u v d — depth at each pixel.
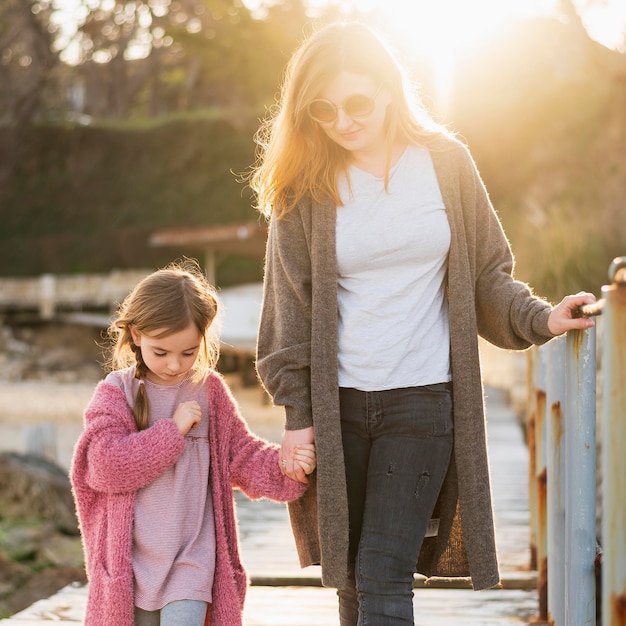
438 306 2.29
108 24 31.31
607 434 1.73
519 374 10.84
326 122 2.21
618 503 1.71
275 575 4.01
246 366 16.23
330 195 2.28
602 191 15.66
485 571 2.25
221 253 21.02
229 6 22.72
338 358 2.28
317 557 2.41
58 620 3.39
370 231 2.24
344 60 2.19
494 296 2.30
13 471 7.49
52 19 27.91
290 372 2.30
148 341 2.32
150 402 2.41
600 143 19.23
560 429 2.78
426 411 2.21
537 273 12.25
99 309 22.69
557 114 22.50
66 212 30.77
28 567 6.34
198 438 2.41
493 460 7.62
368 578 2.19
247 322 17.75
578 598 2.21
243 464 2.43
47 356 20.00
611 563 1.71
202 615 2.27
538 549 3.33
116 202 30.70
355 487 2.28
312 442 2.29
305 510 2.42
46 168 31.44
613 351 1.72
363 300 2.25
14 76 31.39
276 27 22.58
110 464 2.26
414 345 2.23
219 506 2.38
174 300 2.30
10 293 22.48
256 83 23.61
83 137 31.41
